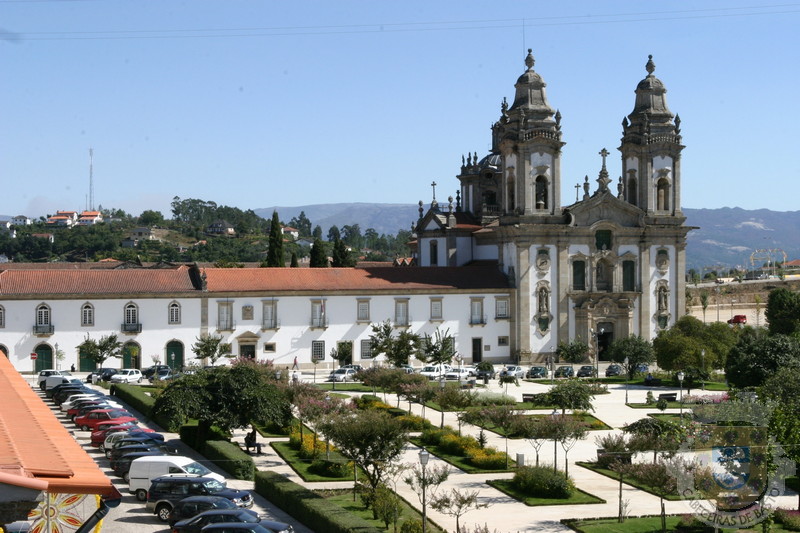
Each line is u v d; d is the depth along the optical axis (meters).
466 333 107.38
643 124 113.69
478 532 39.00
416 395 71.25
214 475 46.84
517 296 108.25
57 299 94.25
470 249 119.12
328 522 39.75
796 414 45.72
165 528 41.72
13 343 93.19
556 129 109.44
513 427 55.66
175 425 57.81
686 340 93.38
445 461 57.84
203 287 98.62
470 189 125.88
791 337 79.25
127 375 89.19
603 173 111.06
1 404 26.72
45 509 21.30
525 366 107.38
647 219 113.06
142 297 96.62
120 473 50.88
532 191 109.00
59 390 75.62
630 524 43.22
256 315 100.06
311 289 101.88
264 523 39.62
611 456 53.56
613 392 88.56
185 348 98.00
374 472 47.25
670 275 113.94
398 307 104.88
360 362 103.50
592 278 110.50
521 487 50.00
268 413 57.97
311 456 57.09
